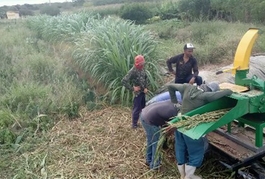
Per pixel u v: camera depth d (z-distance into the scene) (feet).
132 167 15.60
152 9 73.77
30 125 20.31
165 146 16.21
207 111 13.17
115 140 18.17
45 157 16.78
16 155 17.47
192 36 44.01
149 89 23.43
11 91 24.68
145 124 14.52
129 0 108.17
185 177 13.56
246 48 13.99
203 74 26.12
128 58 23.29
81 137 18.75
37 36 52.34
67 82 26.58
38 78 28.40
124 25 27.66
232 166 13.33
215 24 49.44
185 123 12.63
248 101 12.66
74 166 15.97
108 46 24.98
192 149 13.10
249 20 53.42
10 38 46.83
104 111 22.13
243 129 15.37
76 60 31.58
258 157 13.33
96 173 15.35
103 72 24.89
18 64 31.86
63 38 40.88
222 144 14.37
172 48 34.81
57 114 21.71
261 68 27.04
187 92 13.29
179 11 66.18
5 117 20.71
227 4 55.47
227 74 25.41
